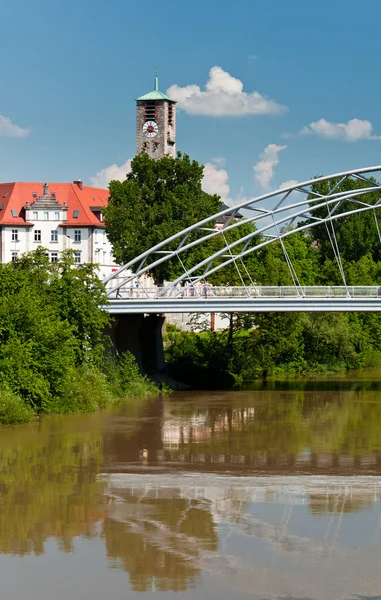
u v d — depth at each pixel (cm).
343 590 2338
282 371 8450
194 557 2564
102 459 3934
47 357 5194
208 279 8594
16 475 3572
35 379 5069
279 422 5156
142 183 8681
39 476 3556
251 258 8875
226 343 8138
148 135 14188
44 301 5728
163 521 2902
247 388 7138
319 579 2406
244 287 6681
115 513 2994
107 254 13325
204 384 7369
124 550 2622
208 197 8888
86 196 13375
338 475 3641
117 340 6994
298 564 2511
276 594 2312
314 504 3122
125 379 6469
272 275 8319
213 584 2373
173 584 2373
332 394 6681
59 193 13250
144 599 2286
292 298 6562
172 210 8462
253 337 8156
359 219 12281
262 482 3488
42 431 4641
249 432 4762
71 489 3331
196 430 4809
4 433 4569
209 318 10512
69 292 5859
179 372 7512
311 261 10300
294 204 6831
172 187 8675
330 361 8962
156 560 2539
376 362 9581
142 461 3909
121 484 3422
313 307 6562
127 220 8394
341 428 4934
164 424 5003
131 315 7100
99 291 6194
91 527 2834
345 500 3184
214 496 3238
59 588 2350
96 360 6000
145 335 7412
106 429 4759
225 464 3862
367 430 4859
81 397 5394
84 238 12950
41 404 5156
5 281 5497
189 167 8644
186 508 3059
